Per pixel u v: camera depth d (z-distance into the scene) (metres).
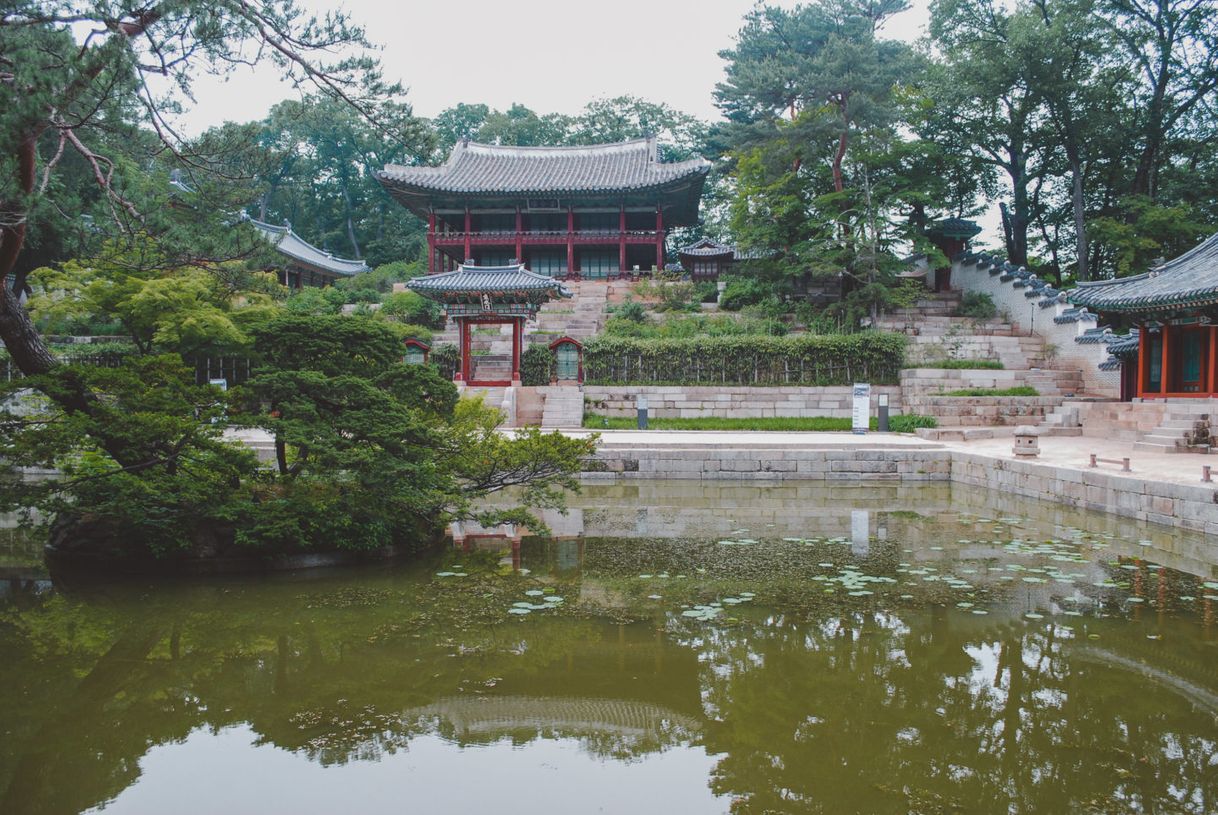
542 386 31.48
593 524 15.31
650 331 36.25
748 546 13.02
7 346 11.11
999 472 19.39
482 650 7.96
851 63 34.41
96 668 7.58
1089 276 44.97
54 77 7.86
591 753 5.90
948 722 6.34
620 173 52.00
